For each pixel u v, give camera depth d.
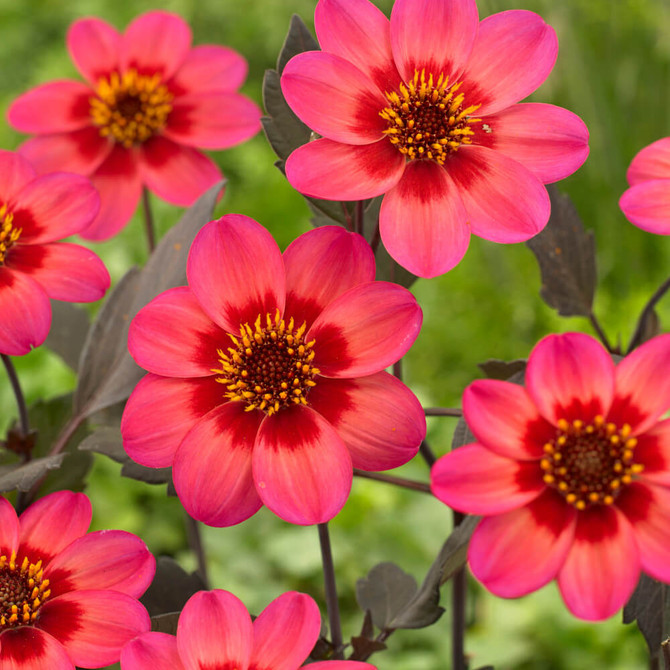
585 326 1.71
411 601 0.88
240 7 2.55
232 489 0.82
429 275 0.82
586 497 0.80
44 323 0.84
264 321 0.83
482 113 0.84
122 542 0.83
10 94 2.55
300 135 0.87
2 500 0.83
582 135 0.84
